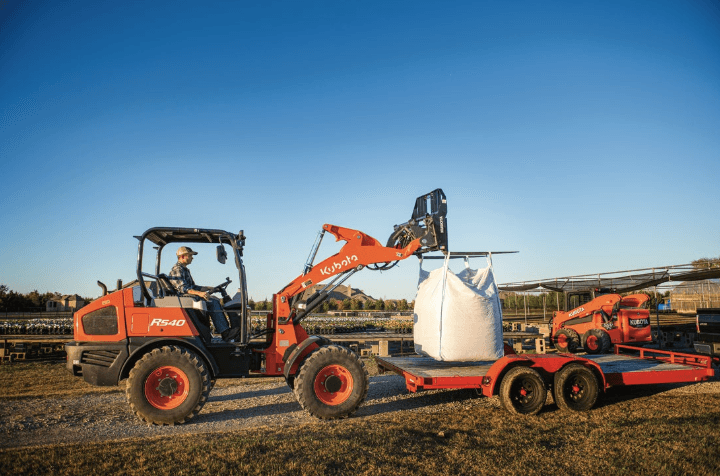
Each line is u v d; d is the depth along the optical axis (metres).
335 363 6.70
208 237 7.15
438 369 7.80
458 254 8.01
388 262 7.75
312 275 7.35
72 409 7.23
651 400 7.85
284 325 7.13
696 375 8.00
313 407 6.52
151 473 4.29
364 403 7.84
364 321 29.50
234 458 4.65
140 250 6.72
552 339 16.12
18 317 38.09
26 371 11.31
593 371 7.25
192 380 6.33
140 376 6.20
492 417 6.64
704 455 4.98
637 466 4.68
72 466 4.47
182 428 6.14
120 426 6.23
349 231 7.61
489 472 4.51
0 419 6.60
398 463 4.65
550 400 7.75
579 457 4.93
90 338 6.38
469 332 7.33
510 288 23.38
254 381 9.95
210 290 7.46
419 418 6.54
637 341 14.38
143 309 6.52
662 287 19.41
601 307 14.66
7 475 4.26
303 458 4.68
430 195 8.04
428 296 7.96
